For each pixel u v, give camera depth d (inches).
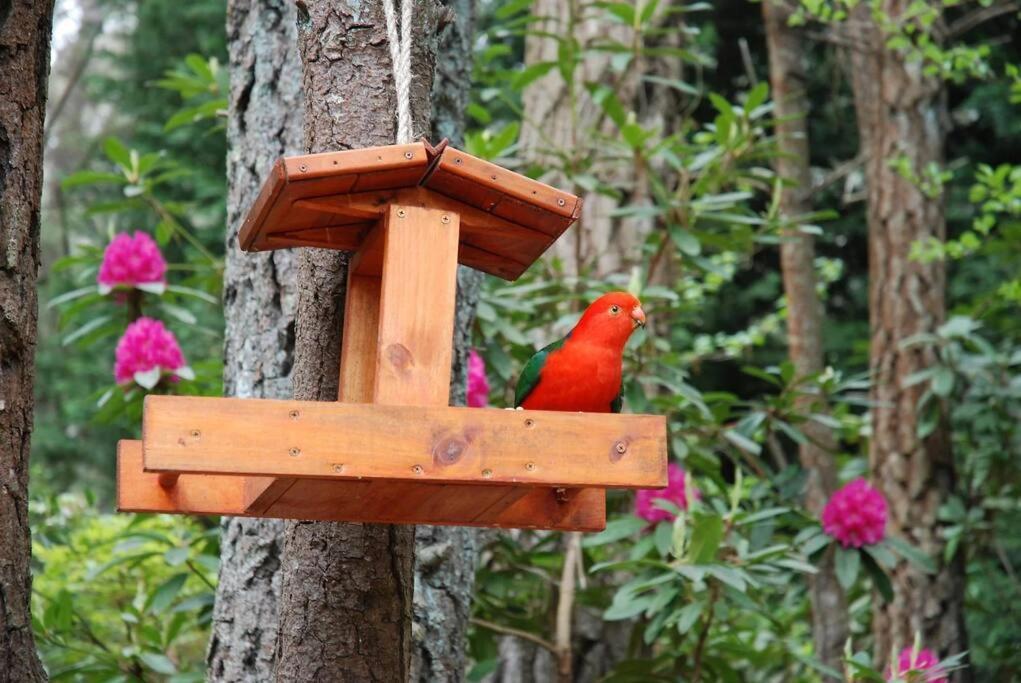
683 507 364.5
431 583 304.5
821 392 466.0
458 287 316.8
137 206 406.6
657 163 488.1
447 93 313.6
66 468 896.9
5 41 207.6
